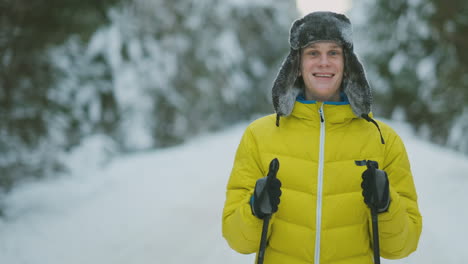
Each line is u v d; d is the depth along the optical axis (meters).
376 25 15.38
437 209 5.48
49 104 6.74
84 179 7.96
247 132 1.90
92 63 10.54
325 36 1.74
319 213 1.69
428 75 12.91
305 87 1.91
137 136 12.20
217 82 18.20
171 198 6.42
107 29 10.91
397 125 14.83
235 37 19.44
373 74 15.55
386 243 1.69
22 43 5.48
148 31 13.38
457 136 11.66
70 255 4.25
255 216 1.61
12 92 5.78
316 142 1.74
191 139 16.72
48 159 7.47
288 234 1.73
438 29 7.34
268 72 22.83
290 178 1.74
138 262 4.05
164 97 13.46
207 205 5.98
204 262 4.00
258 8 20.81
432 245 4.22
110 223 5.27
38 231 4.92
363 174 1.55
